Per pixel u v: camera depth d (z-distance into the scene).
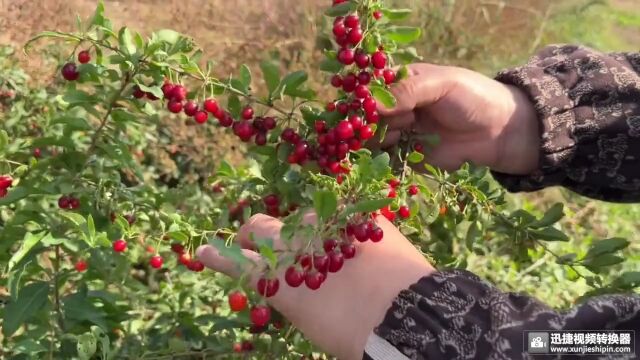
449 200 0.51
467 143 0.52
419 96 0.48
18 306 0.48
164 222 0.50
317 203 0.31
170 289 0.77
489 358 0.26
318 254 0.31
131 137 0.90
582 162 0.51
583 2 2.06
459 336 0.28
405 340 0.29
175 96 0.43
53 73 1.21
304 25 1.68
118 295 0.62
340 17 0.42
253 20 1.72
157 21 1.69
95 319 0.50
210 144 1.21
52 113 0.88
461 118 0.51
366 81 0.42
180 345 0.54
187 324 0.59
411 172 0.50
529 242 0.55
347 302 0.31
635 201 0.53
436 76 0.49
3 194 0.45
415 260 0.32
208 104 0.45
